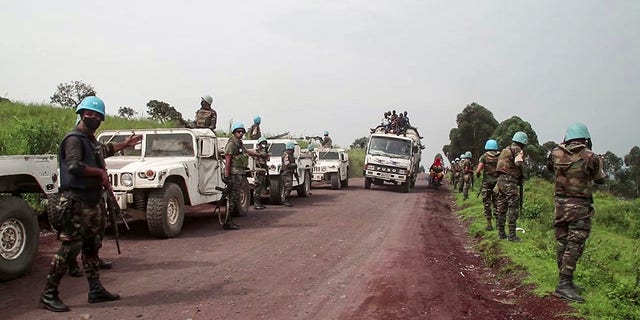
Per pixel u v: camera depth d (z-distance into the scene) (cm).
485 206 1150
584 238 643
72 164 525
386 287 668
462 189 2255
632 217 1814
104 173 550
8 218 638
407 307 591
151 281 661
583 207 646
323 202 1731
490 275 812
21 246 660
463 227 1323
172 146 1103
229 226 1095
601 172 643
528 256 844
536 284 694
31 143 1324
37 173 695
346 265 787
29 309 537
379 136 2462
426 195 2255
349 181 3225
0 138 1300
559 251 677
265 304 582
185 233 1042
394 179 2367
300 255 845
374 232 1113
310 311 564
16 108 2111
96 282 566
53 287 532
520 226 1177
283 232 1067
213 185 1163
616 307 605
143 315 528
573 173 650
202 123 1344
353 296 626
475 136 3822
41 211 1024
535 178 2347
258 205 1488
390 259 840
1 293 593
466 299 648
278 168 1577
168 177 1013
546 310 609
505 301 673
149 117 2456
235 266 755
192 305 568
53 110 2228
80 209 536
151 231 959
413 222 1312
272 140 1803
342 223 1223
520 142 998
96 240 557
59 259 529
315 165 2395
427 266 807
